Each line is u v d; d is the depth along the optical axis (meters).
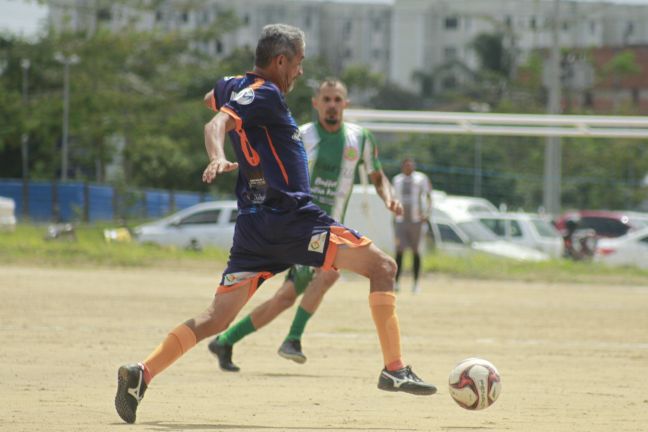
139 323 26.91
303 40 13.12
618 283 49.16
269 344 23.28
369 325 27.92
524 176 93.75
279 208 12.77
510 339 25.80
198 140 130.62
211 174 11.43
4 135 113.50
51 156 125.31
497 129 51.75
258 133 12.70
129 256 51.38
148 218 98.25
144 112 116.12
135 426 12.15
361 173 20.67
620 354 22.89
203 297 34.91
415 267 41.12
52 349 21.22
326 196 20.05
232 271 13.05
